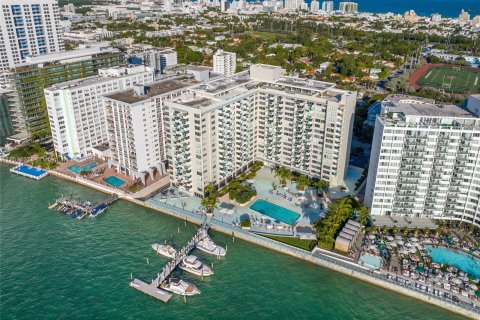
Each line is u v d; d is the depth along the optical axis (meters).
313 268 179.12
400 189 198.25
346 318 154.00
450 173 191.88
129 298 163.00
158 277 171.38
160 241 197.38
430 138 185.38
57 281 171.38
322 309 157.88
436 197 198.50
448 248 187.12
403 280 166.50
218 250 188.00
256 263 182.50
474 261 178.88
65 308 157.75
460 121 185.88
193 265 177.00
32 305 158.88
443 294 159.12
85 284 170.00
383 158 192.25
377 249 184.62
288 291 166.75
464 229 199.62
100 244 195.12
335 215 193.25
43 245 194.12
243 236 197.25
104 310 157.12
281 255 187.50
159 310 157.25
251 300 162.12
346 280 172.38
